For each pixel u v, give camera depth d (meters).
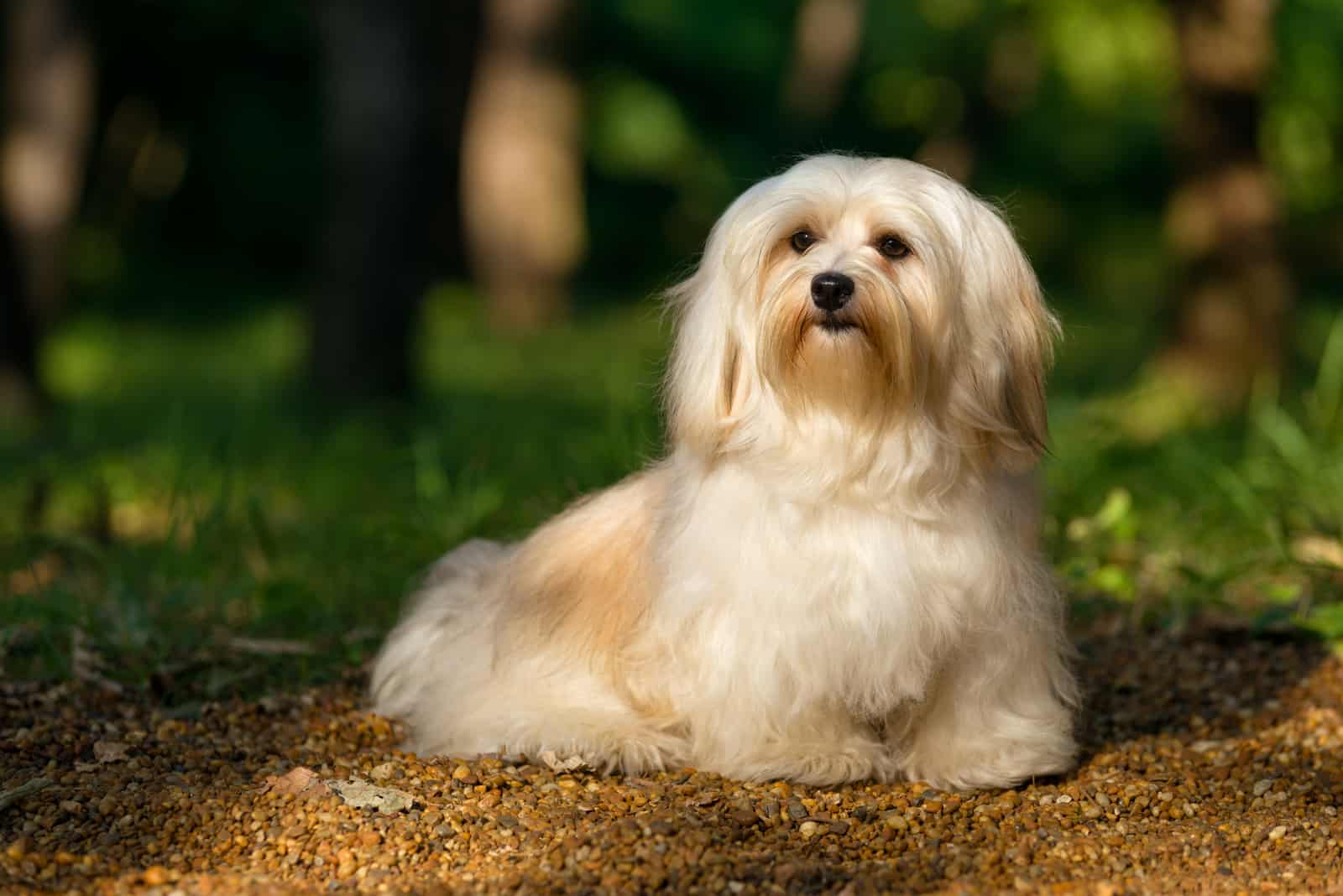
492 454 13.69
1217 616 8.62
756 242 6.06
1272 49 18.14
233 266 41.66
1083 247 48.25
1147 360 20.72
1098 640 8.39
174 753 6.38
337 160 18.50
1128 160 45.84
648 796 5.85
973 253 6.10
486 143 35.53
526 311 35.41
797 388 5.85
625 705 6.43
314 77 42.09
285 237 42.28
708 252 6.30
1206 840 5.60
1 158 21.27
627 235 45.97
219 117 41.28
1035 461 6.22
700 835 5.38
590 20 44.47
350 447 14.81
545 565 6.79
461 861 5.29
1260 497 10.27
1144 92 36.81
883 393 5.78
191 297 39.25
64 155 21.27
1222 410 15.66
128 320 35.91
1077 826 5.79
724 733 6.09
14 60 21.17
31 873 5.06
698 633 6.04
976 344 6.06
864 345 5.73
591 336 31.80
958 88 40.38
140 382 25.50
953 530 5.94
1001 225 6.28
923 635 5.90
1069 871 5.27
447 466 13.07
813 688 5.94
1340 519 9.62
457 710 6.70
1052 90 40.69
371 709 7.30
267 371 26.59
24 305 19.42
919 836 5.61
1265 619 8.09
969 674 6.10
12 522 11.97
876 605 5.82
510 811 5.73
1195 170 16.89
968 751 6.16
